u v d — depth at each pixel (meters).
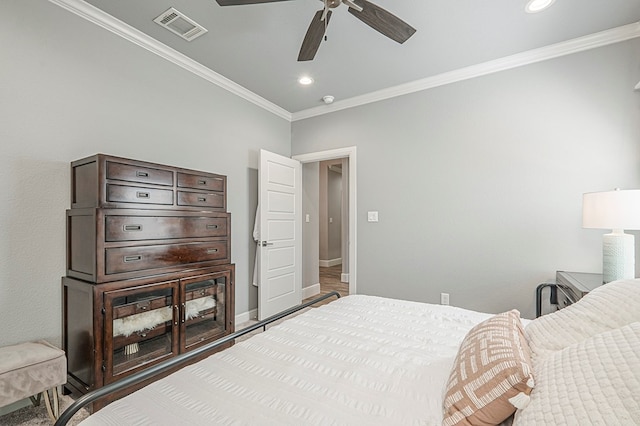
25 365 1.55
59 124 2.05
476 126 2.94
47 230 1.99
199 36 2.48
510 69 2.79
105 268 1.85
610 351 0.70
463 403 0.80
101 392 0.93
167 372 2.15
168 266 2.22
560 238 2.58
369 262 3.52
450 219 3.06
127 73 2.44
